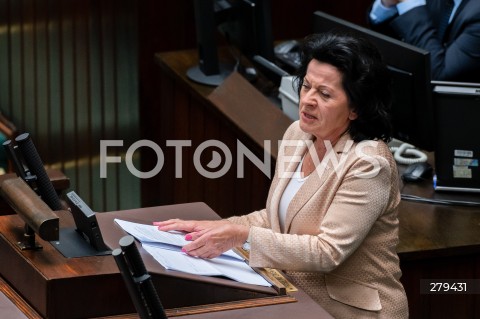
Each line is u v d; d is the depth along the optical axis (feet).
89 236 26.53
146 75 58.13
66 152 57.72
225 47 55.11
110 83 57.52
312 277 29.32
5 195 26.66
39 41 55.83
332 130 29.22
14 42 55.57
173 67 50.85
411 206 38.27
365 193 28.48
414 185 40.06
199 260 27.55
